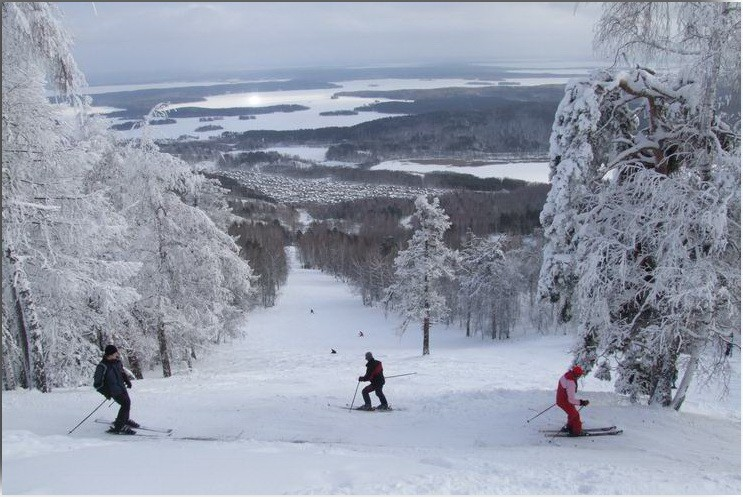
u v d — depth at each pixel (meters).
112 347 10.85
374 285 73.19
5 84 12.95
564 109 13.21
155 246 22.23
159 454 7.84
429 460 8.32
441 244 36.62
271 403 13.68
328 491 6.09
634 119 14.23
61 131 14.65
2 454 7.62
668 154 13.51
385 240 99.56
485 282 55.88
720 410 16.61
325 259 109.69
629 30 11.87
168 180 22.05
